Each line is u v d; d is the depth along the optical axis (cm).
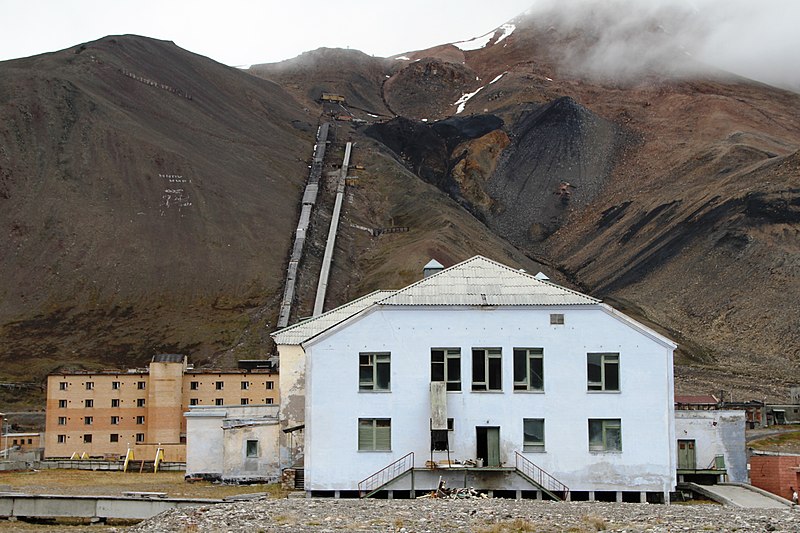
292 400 6688
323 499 4941
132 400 11406
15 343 19488
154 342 19462
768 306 19875
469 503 4678
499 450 5522
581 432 5528
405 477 5459
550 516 4066
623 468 5509
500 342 5588
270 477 6450
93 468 7962
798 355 17812
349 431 5544
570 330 5591
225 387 11400
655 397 5547
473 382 5572
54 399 11350
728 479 5950
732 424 6000
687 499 5638
